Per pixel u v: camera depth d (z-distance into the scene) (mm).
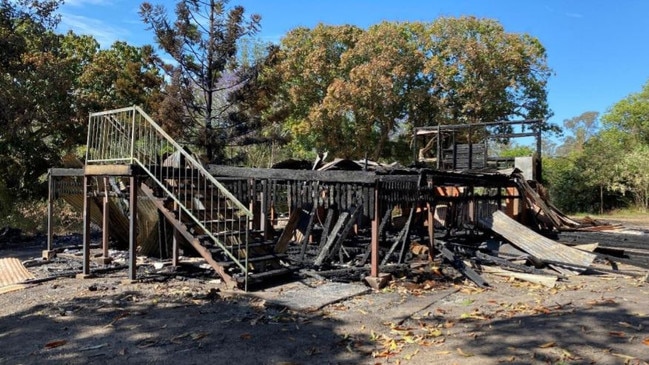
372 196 7238
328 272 7586
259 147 26453
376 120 25812
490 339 4746
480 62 24453
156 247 9812
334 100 24188
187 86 18484
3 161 17125
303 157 27062
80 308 5918
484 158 16016
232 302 6164
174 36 17719
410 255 9211
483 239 11031
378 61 24188
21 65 16281
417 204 9109
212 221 7324
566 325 5180
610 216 22984
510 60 24516
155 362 4195
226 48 18188
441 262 8773
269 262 7562
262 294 6570
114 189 9227
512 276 7973
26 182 17734
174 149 8547
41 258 9953
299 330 5082
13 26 16766
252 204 9023
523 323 5297
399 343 4691
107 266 8656
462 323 5375
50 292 6809
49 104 16750
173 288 6988
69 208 17875
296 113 26703
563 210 26344
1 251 11703
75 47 21203
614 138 30609
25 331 5074
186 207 7402
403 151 27953
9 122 15500
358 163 10961
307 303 6086
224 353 4414
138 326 5199
